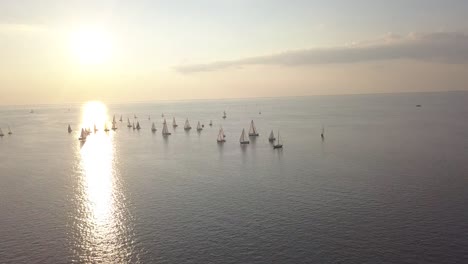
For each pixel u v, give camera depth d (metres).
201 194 88.19
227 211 76.19
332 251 58.47
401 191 84.38
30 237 67.19
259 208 77.12
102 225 71.75
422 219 68.56
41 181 105.12
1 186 101.00
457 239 60.78
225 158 130.38
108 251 61.50
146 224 71.38
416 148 135.38
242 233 65.69
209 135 195.88
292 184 93.44
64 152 153.25
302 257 57.19
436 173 98.31
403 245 59.53
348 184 91.31
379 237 62.28
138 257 59.31
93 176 109.62
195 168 115.94
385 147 139.75
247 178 101.12
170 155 140.00
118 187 96.75
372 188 87.38
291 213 73.69
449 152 125.56
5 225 72.69
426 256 56.22
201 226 69.31
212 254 59.12
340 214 72.19
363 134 178.38
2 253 61.44
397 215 70.69
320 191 86.69
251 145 156.62
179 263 57.03
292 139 168.88
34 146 171.88
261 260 56.81
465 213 70.62
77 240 65.62
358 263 55.06
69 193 92.75
